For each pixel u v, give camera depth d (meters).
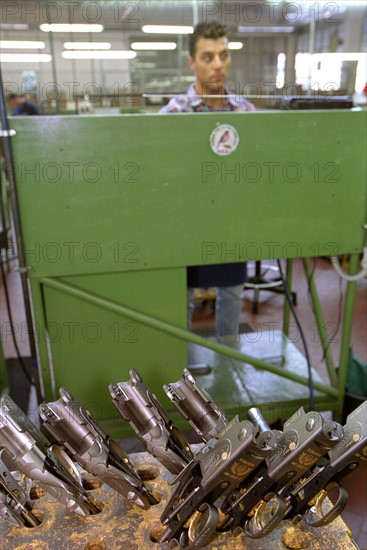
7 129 1.40
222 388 2.09
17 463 0.87
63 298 1.64
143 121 1.46
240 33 5.55
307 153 1.60
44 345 1.68
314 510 0.94
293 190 1.63
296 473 0.84
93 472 0.91
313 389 1.96
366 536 1.51
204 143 1.52
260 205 1.63
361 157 1.64
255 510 0.90
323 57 2.69
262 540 0.91
